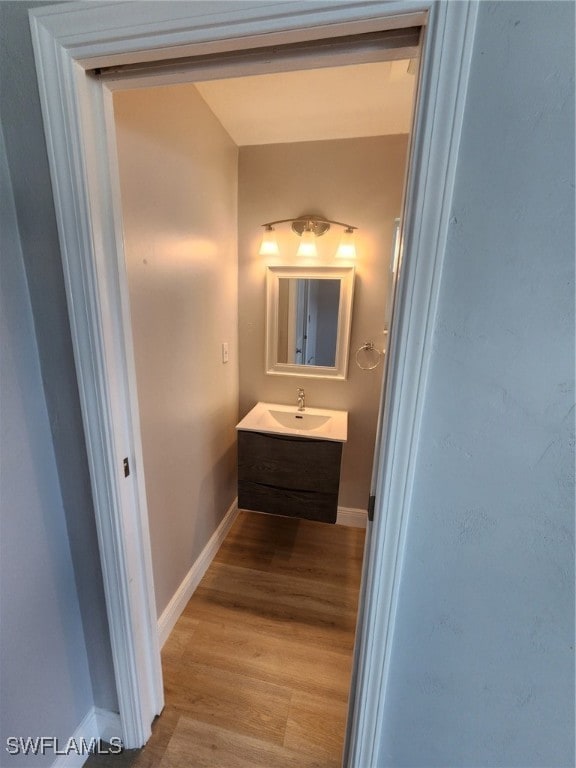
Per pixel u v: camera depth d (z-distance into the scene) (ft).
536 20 1.73
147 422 4.29
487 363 2.16
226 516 7.35
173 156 4.40
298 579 6.26
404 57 2.15
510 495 2.33
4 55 2.37
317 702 4.35
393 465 2.41
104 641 3.69
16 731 3.04
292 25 1.95
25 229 2.69
